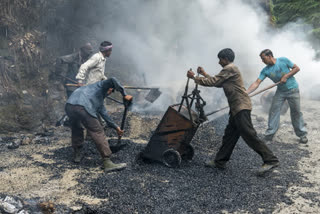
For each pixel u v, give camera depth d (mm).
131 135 5551
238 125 3801
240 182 3689
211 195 3357
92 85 4102
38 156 4578
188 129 3953
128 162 4168
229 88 3793
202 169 4086
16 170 4016
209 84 3879
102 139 3963
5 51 6992
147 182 3621
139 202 3191
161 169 4043
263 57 5035
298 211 3062
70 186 3586
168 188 3494
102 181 3641
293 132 5930
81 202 3225
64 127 6309
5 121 5996
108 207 3100
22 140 5199
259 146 3795
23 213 2941
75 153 4320
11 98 6457
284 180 3752
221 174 3928
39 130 6180
